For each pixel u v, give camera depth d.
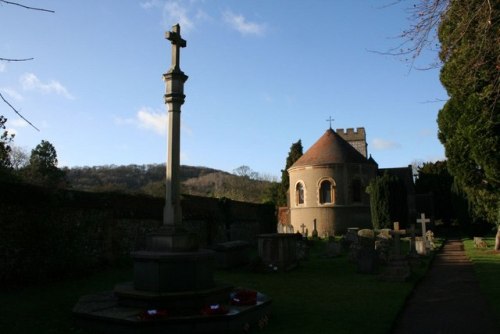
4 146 13.38
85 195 14.29
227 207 26.52
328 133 41.97
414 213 43.19
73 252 13.30
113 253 15.48
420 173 51.34
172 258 7.43
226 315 6.79
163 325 6.53
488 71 7.42
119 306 7.47
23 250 11.55
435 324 8.03
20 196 11.54
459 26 6.60
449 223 47.81
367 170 39.94
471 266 16.66
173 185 8.20
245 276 13.93
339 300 9.77
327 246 20.38
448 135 20.02
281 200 54.78
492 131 17.17
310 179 39.50
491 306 9.24
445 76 17.06
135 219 17.17
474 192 21.17
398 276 12.70
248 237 29.45
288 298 10.01
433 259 19.73
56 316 7.90
